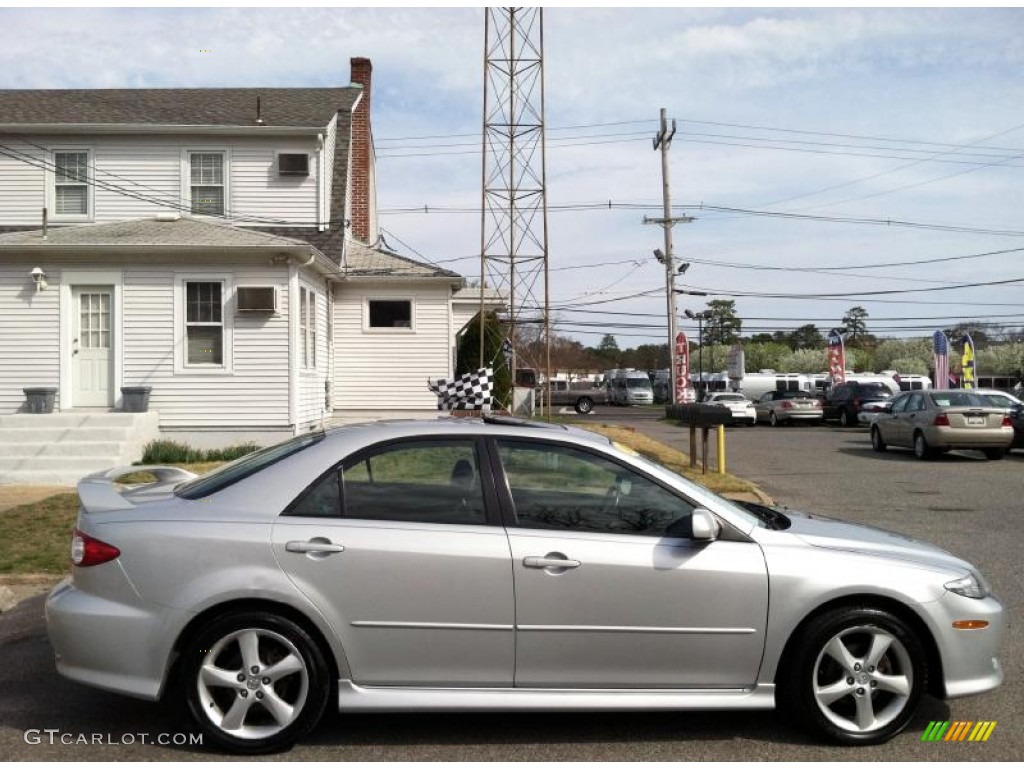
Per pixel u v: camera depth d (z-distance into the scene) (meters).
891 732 4.65
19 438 14.78
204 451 16.50
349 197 23.09
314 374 18.97
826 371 78.31
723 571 4.64
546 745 4.66
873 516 11.83
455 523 4.69
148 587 4.52
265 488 4.73
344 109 22.48
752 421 38.06
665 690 4.66
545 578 4.59
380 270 22.00
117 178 19.64
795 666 4.66
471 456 4.85
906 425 20.52
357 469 4.79
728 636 4.63
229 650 4.56
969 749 4.63
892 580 4.69
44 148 19.41
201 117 20.14
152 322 16.59
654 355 121.31
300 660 4.50
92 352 16.56
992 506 12.73
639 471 4.86
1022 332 84.75
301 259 16.86
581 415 46.00
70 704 5.25
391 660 4.56
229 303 16.72
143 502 4.89
